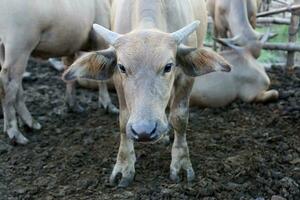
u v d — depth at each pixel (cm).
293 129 431
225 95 471
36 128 438
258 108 470
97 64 335
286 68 580
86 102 493
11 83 405
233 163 379
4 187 370
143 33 318
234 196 352
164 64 311
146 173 373
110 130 434
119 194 355
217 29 549
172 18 353
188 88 357
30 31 398
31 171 385
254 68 477
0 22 395
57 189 364
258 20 615
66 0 415
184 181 364
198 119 452
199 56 332
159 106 309
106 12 452
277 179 366
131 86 311
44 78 557
